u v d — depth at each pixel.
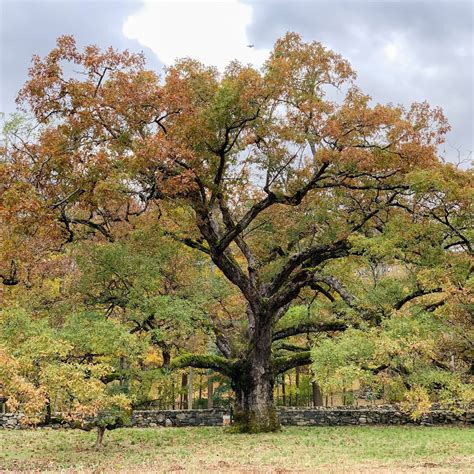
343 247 21.50
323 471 12.34
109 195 17.17
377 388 19.08
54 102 17.41
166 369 20.81
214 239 20.48
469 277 17.58
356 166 18.78
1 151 18.06
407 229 18.64
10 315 17.33
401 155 19.09
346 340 16.75
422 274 17.77
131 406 18.17
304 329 23.53
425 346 15.50
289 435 20.62
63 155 17.11
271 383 22.41
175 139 17.12
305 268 22.14
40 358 15.11
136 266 20.69
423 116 20.53
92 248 20.86
